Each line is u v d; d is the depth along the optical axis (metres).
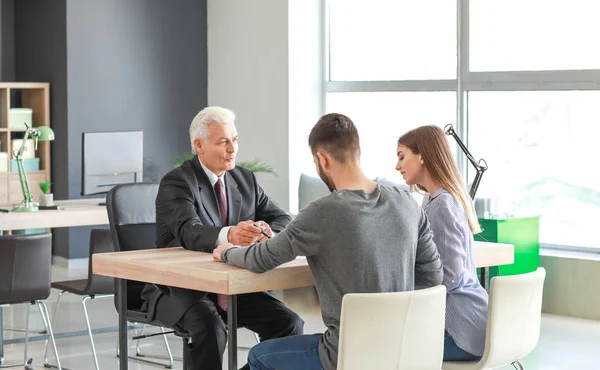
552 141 8.13
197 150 4.53
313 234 3.46
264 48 10.06
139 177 7.87
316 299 7.96
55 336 6.39
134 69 10.40
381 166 9.57
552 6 8.10
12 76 10.89
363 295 3.34
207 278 3.64
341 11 9.88
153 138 10.57
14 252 5.48
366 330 3.38
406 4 9.29
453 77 8.91
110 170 7.67
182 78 10.70
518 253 7.43
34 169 10.18
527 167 8.30
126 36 10.34
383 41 9.52
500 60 8.47
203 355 4.27
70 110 10.01
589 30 7.88
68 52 9.97
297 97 9.88
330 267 3.48
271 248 3.54
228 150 4.50
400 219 3.54
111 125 10.28
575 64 7.97
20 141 10.06
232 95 10.51
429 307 3.51
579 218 7.98
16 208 6.93
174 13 10.62
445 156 3.97
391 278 3.52
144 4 10.44
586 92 7.90
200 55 10.80
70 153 10.03
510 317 3.79
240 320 4.59
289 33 9.78
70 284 5.99
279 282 3.71
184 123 10.77
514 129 8.38
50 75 10.25
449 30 8.93
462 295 3.87
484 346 3.83
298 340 3.74
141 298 4.67
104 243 5.77
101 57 10.18
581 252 7.88
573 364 6.06
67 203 7.56
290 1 9.77
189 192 4.44
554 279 7.61
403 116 9.34
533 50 8.24
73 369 5.86
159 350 6.39
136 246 4.92
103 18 10.18
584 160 7.95
